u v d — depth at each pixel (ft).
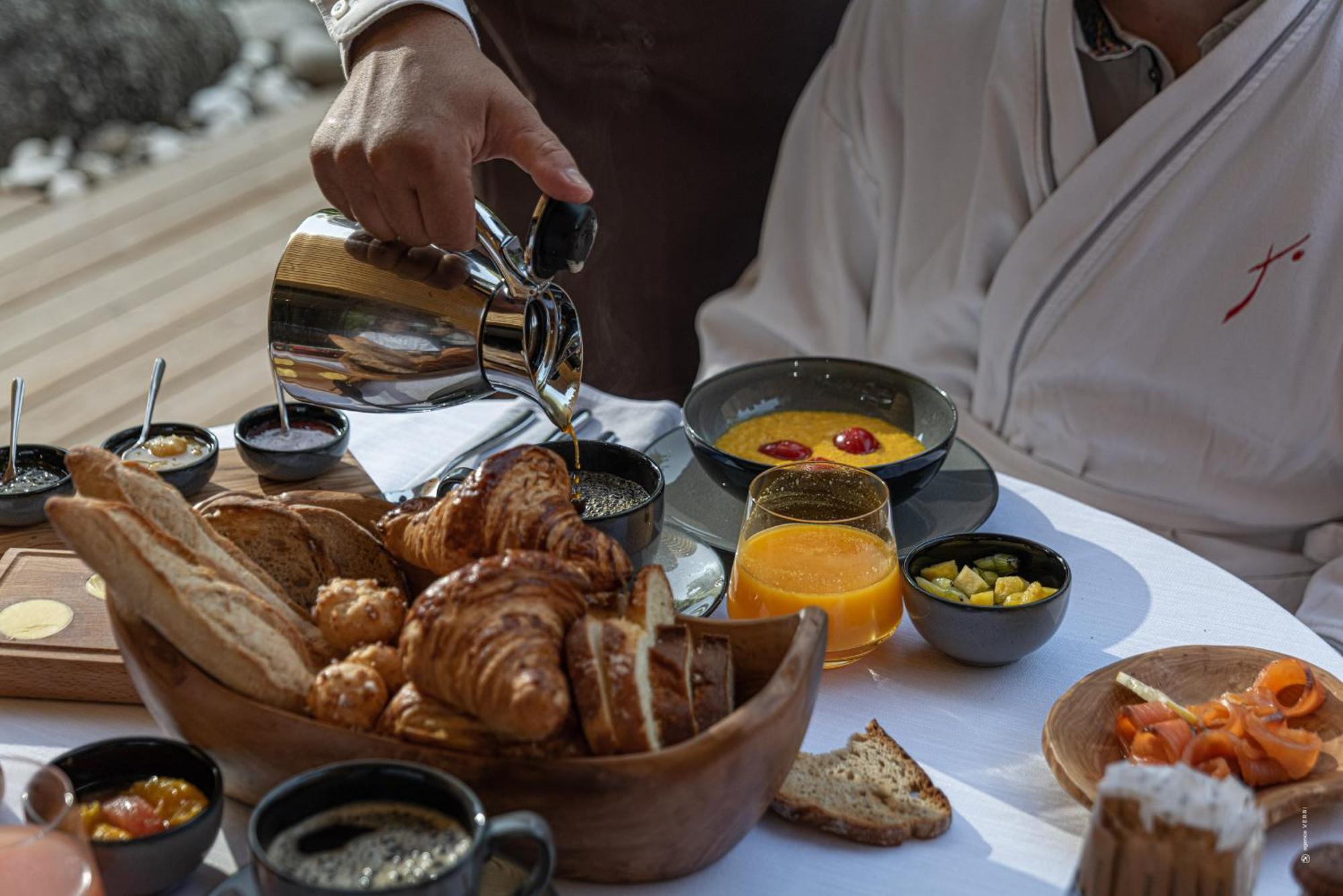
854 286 6.32
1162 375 5.32
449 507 2.94
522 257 3.46
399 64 3.90
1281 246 5.02
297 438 4.39
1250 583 5.31
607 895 2.65
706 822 2.53
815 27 6.85
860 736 3.15
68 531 2.50
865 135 6.08
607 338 7.52
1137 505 5.52
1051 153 5.40
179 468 4.03
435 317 3.50
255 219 13.89
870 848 2.81
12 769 2.28
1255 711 2.96
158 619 2.57
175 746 2.67
